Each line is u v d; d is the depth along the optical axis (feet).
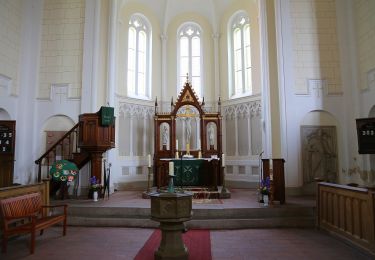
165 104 47.65
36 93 34.58
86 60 34.50
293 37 35.17
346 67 34.30
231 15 46.65
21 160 33.17
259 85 42.34
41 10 35.58
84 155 31.37
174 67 48.44
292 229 23.39
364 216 17.48
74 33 35.17
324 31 35.24
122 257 16.72
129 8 44.73
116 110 41.50
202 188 33.27
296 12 35.47
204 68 48.24
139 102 44.93
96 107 34.19
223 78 47.29
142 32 47.24
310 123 34.30
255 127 42.29
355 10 33.65
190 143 44.11
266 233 22.12
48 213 24.81
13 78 32.53
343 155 33.81
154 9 47.62
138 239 20.40
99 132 30.40
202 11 48.47
